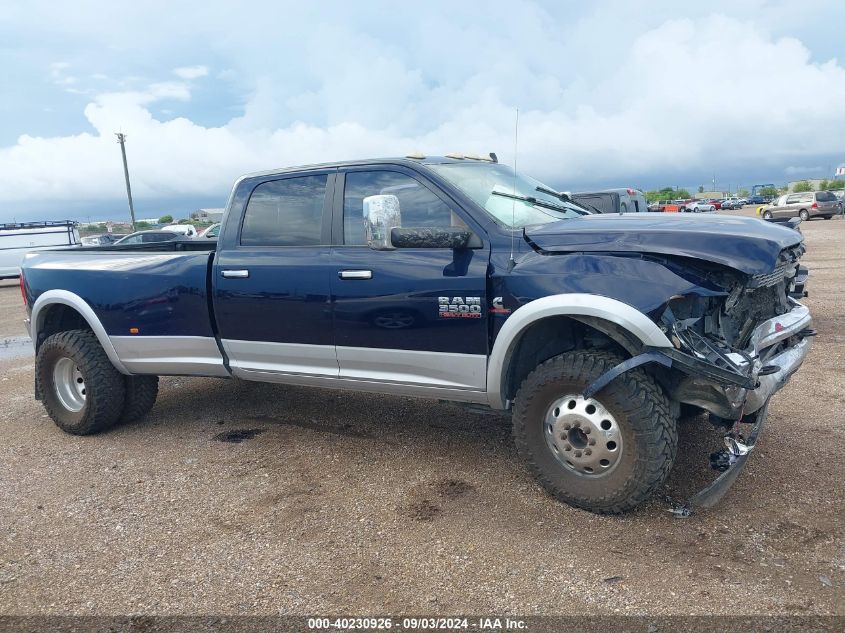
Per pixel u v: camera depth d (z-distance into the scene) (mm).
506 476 4164
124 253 5168
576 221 3904
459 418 5348
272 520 3699
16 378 7590
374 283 4082
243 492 4090
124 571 3227
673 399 3484
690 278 3277
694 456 4273
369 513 3734
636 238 3451
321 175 4477
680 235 3373
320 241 4414
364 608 2854
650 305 3266
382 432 5082
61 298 5227
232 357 4832
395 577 3082
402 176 4184
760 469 4066
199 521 3723
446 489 4008
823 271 13742
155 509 3898
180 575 3170
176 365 4996
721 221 3658
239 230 4758
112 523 3738
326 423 5352
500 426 5117
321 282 4277
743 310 3650
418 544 3371
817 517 3449
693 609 2744
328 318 4289
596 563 3123
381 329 4113
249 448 4859
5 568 3295
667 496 3754
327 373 4441
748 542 3244
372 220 3684
